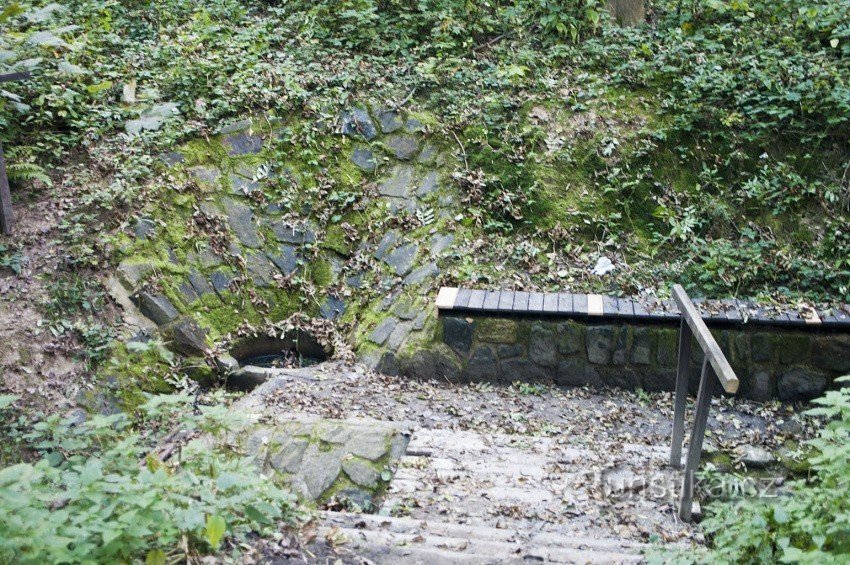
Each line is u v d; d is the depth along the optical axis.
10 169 7.07
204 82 8.44
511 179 7.81
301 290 7.45
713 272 7.14
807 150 8.02
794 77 8.34
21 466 2.91
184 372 6.66
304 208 7.79
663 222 7.64
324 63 8.88
